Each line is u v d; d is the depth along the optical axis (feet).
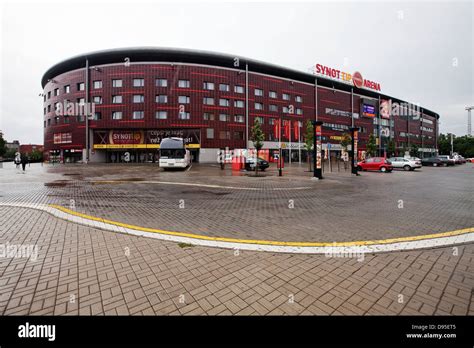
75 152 121.19
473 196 28.12
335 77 142.92
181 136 117.91
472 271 9.50
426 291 8.08
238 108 124.98
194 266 9.88
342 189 34.09
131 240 12.99
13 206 21.66
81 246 12.06
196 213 19.71
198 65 118.21
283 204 23.50
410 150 188.65
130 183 39.99
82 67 120.16
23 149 286.66
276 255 11.04
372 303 7.45
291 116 139.13
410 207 22.03
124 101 114.83
